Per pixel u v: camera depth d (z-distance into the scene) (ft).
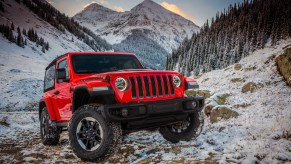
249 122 29.17
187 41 550.36
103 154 15.19
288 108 35.68
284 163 12.76
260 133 19.85
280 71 70.49
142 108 15.57
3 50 484.74
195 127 19.13
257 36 362.53
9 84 159.02
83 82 16.83
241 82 77.15
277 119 26.23
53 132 22.93
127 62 22.66
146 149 18.29
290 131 18.30
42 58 601.21
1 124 42.93
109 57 22.30
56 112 21.79
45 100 22.94
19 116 56.65
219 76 99.35
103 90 15.43
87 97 17.66
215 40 441.68
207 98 52.37
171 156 15.79
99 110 15.56
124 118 15.05
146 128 17.39
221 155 15.24
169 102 16.62
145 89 16.47
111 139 14.99
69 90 19.01
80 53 21.43
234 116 33.81
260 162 13.28
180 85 18.11
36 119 55.06
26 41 652.07
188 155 15.90
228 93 53.47
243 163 13.20
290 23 337.93
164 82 17.37
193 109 17.76
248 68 89.15
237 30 459.73
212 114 35.14
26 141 27.99
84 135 16.07
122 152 18.21
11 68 249.14
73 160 17.28
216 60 381.19
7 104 130.00
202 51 426.10
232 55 368.48
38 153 19.39
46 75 25.98
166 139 20.40
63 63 21.81
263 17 445.37
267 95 50.60
